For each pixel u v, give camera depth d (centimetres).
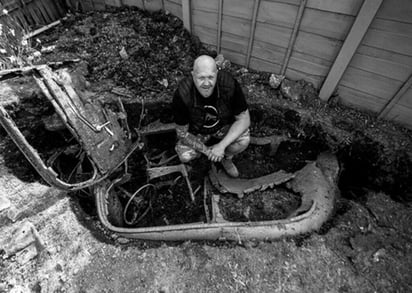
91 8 365
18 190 182
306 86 224
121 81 244
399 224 175
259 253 158
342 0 168
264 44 225
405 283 148
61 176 212
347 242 165
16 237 158
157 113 237
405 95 179
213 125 182
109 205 191
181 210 220
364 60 183
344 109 217
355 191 207
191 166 234
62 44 282
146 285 146
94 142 167
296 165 229
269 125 236
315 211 177
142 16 300
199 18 251
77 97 162
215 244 163
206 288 145
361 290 146
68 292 143
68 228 167
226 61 258
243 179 221
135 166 241
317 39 195
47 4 338
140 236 166
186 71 253
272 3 196
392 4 151
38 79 150
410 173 186
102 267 153
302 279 149
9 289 142
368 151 199
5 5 292
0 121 145
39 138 217
